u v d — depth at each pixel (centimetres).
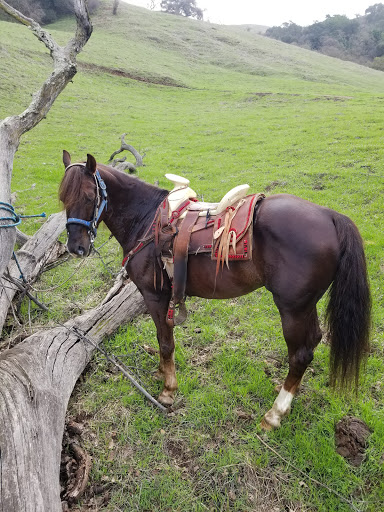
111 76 2778
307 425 316
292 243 269
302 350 293
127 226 344
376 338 400
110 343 421
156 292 329
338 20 8581
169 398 340
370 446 288
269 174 984
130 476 285
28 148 1381
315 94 2353
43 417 278
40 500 225
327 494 264
